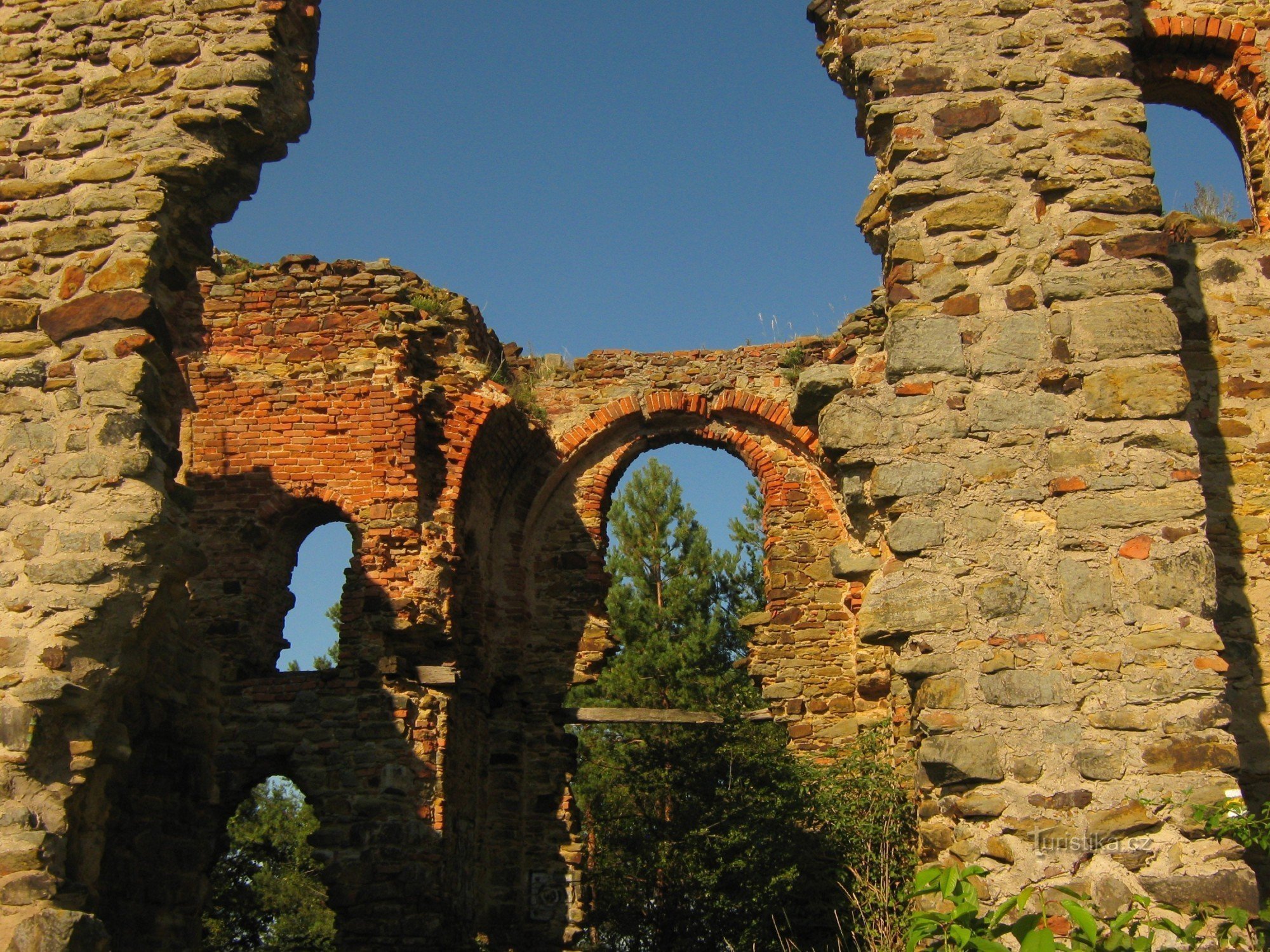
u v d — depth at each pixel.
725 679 24.09
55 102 8.16
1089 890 6.36
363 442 14.37
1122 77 7.95
